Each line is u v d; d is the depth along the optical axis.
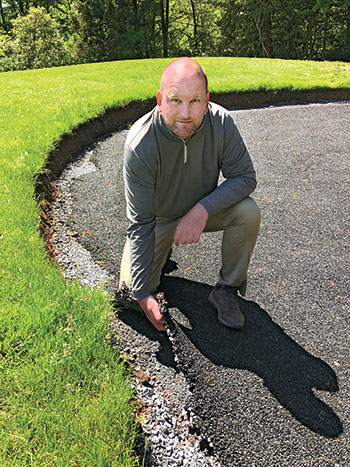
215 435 1.89
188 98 1.85
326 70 10.20
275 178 4.84
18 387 1.83
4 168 4.11
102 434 1.68
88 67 10.98
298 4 20.16
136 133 2.06
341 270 3.18
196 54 27.48
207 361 2.27
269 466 1.78
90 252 3.39
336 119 7.06
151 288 2.66
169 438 1.88
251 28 21.50
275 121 6.96
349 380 2.21
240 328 2.50
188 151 2.09
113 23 22.52
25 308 2.21
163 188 2.24
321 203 4.26
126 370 2.18
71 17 22.91
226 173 2.26
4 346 1.99
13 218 3.21
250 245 2.33
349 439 1.91
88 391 1.89
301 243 3.53
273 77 9.24
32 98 7.20
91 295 2.47
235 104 8.00
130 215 2.15
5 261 2.64
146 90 7.55
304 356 2.35
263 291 2.90
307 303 2.80
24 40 22.19
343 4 19.78
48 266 2.72
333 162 5.32
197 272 3.09
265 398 2.07
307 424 1.96
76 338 2.11
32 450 1.60
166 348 2.36
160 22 26.36
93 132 6.12
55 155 4.91
